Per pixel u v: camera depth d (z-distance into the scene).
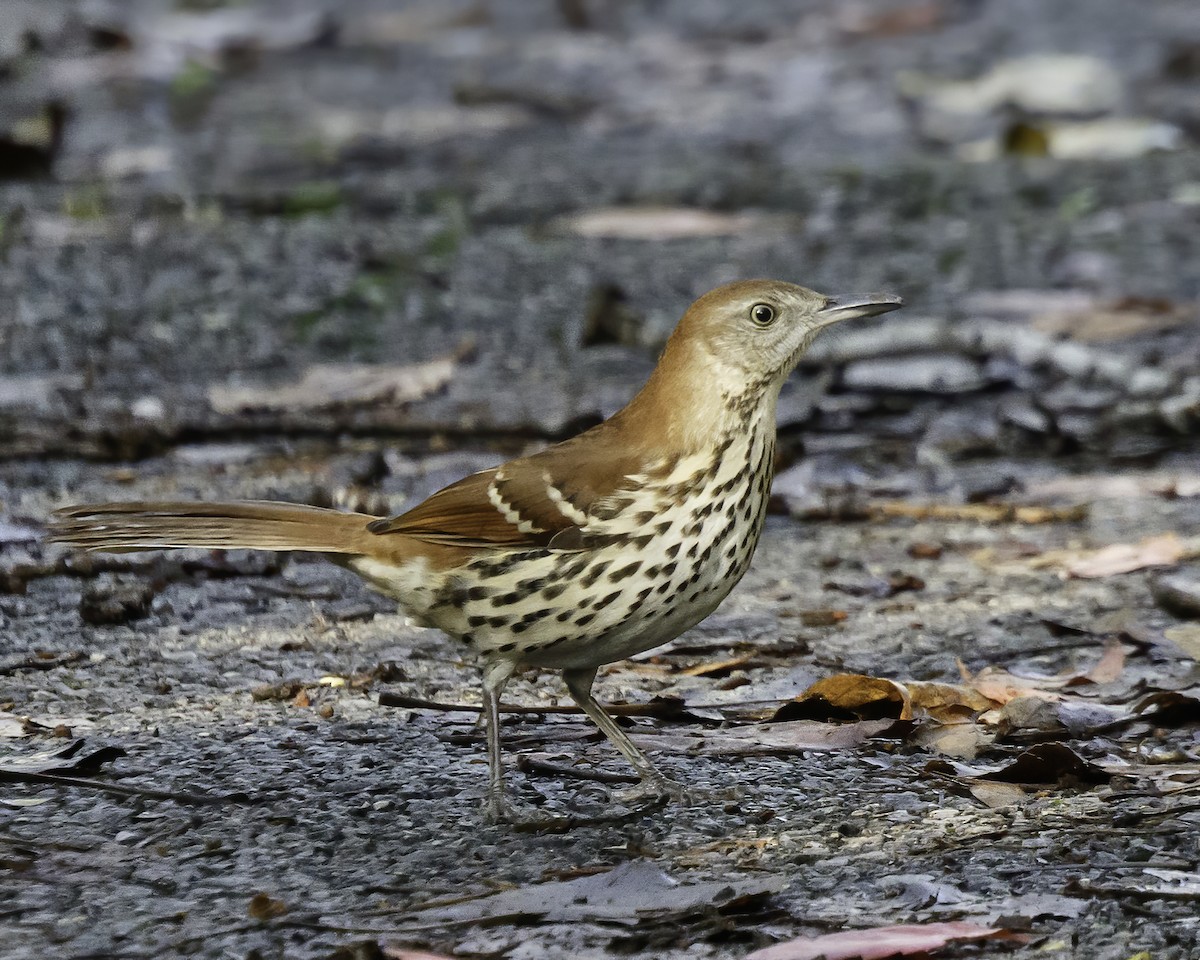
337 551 7.54
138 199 20.11
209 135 24.14
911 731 7.98
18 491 11.94
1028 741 7.93
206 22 33.44
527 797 7.32
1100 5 34.75
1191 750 7.78
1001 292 17.11
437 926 6.04
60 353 14.91
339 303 16.45
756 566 10.84
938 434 13.41
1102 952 5.80
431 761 7.72
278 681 8.73
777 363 7.51
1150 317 16.06
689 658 9.23
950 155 23.58
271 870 6.54
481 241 19.02
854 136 24.70
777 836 6.88
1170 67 27.73
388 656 9.16
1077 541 11.23
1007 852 6.62
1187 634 9.14
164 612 9.79
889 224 19.97
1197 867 6.45
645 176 22.17
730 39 32.84
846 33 32.94
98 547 7.68
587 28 34.53
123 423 13.12
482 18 35.16
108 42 29.59
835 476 12.63
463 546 7.28
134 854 6.67
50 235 18.33
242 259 17.59
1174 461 13.02
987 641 9.41
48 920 6.08
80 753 7.68
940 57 30.19
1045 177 22.03
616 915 6.10
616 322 15.77
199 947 5.88
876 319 15.85
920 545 11.11
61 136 22.47
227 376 14.55
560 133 25.06
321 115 25.84
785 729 8.10
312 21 33.03
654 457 7.23
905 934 5.85
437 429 13.34
